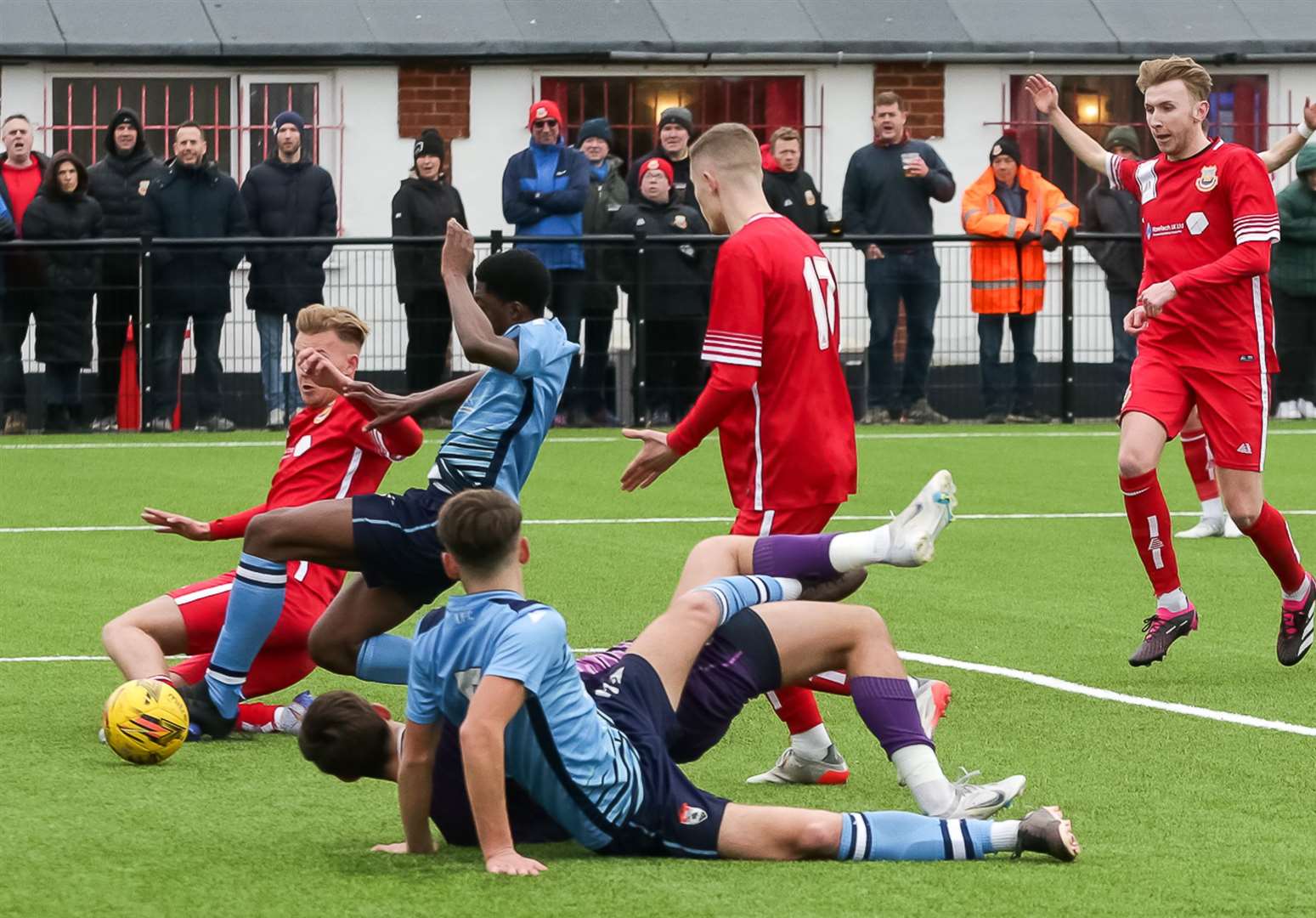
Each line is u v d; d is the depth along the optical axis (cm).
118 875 1248
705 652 1340
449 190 4194
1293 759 1636
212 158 5156
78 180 4031
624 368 4209
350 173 5181
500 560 1245
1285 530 2011
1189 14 5481
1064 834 1266
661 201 4188
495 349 1555
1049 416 4416
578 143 4347
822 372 1598
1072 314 4388
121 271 4053
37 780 1528
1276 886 1241
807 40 5241
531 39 5159
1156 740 1708
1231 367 2014
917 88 5350
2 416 4091
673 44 5191
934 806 1331
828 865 1263
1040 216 4347
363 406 1703
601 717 1262
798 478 1590
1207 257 2028
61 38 4978
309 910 1164
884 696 1347
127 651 1694
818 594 1446
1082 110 5450
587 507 3247
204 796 1484
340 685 1936
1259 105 5525
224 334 4112
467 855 1298
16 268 4016
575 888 1203
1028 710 1833
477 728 1209
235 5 5141
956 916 1157
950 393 4372
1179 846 1345
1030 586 2547
